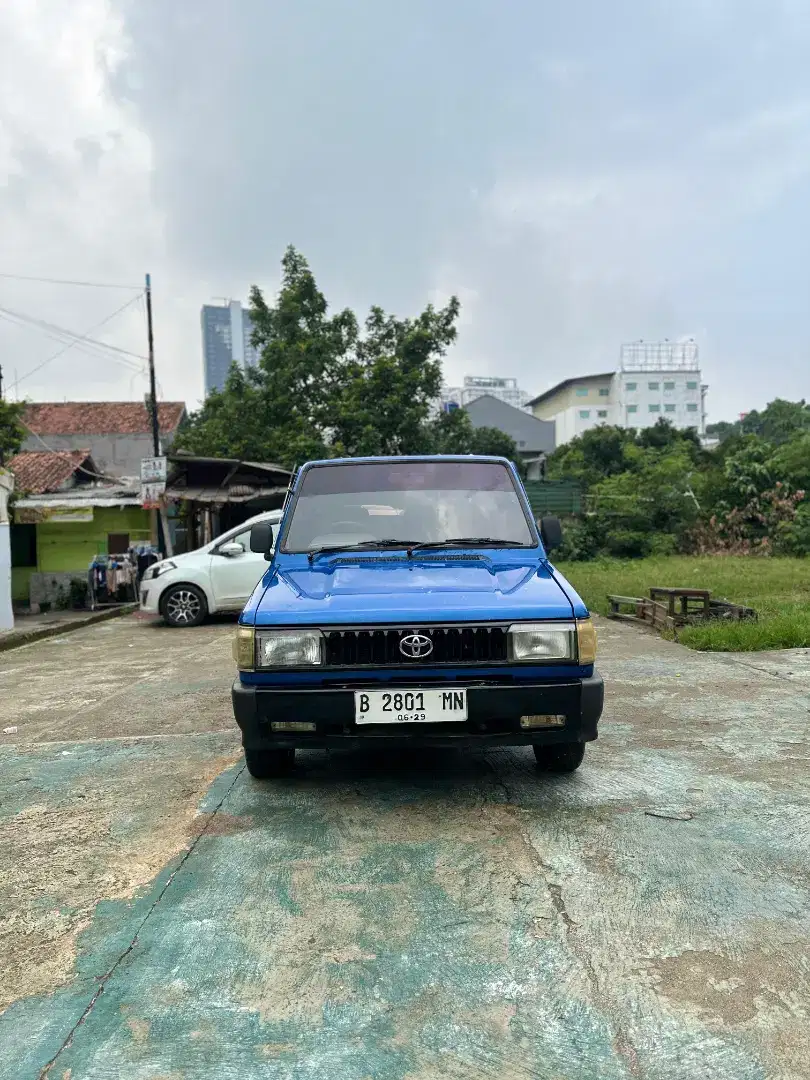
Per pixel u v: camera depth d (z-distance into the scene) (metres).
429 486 4.69
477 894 2.80
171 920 2.70
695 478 25.67
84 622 12.72
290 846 3.24
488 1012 2.16
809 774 3.98
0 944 2.59
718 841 3.19
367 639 3.41
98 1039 2.10
